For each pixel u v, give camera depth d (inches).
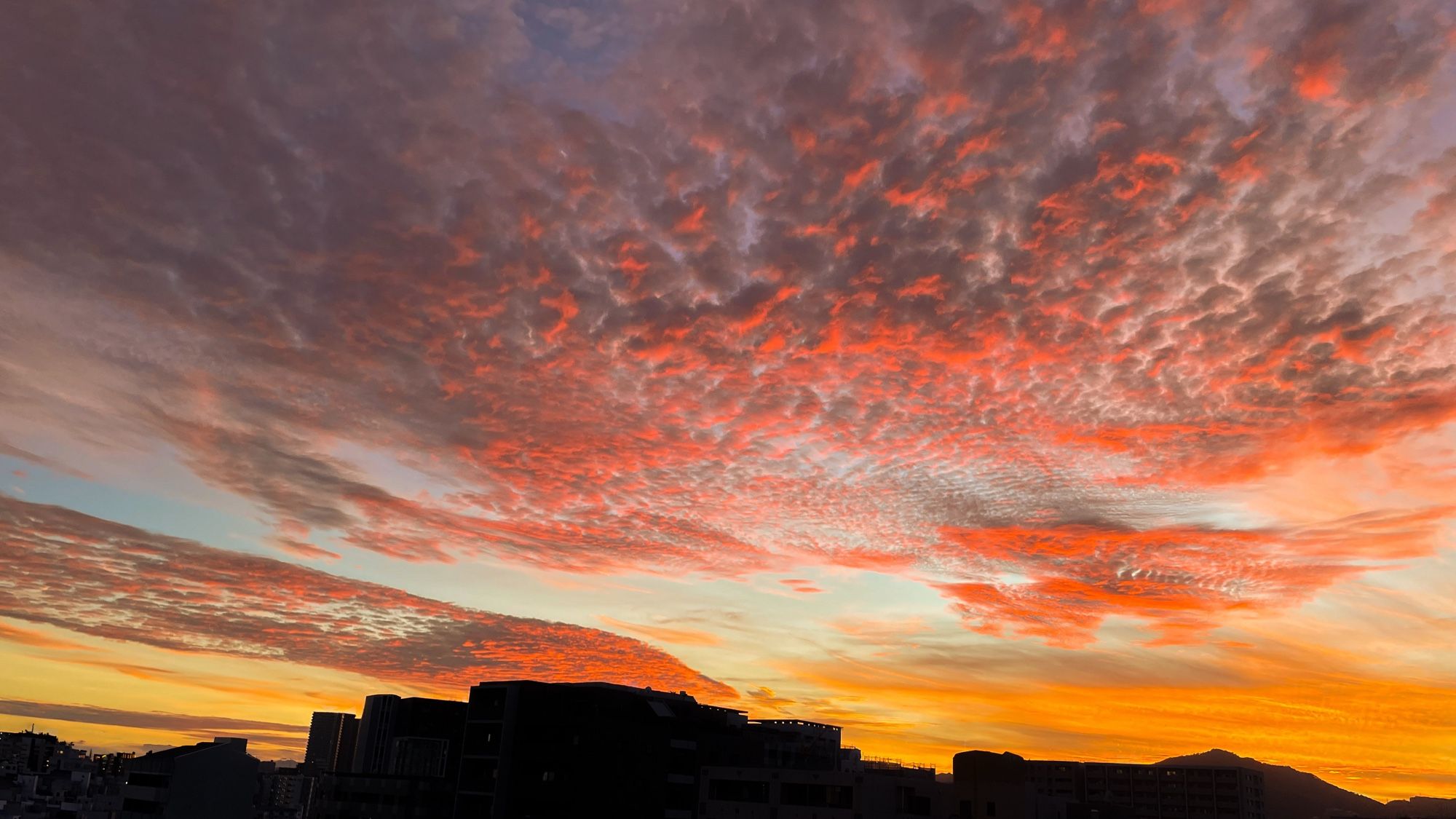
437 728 5516.7
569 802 4173.2
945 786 4298.7
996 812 3964.1
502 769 4220.0
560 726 4274.1
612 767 4352.9
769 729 5689.0
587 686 4446.4
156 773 5565.9
